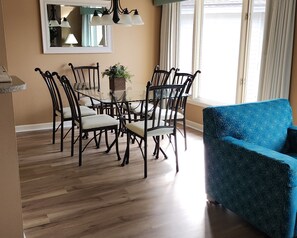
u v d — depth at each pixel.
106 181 3.16
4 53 1.86
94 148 4.11
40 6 4.67
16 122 4.87
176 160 3.41
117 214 2.57
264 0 3.84
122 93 3.80
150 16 5.52
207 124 2.59
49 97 5.02
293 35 3.42
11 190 2.00
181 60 5.46
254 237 2.28
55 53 4.92
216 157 2.56
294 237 2.15
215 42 4.71
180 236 2.29
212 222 2.46
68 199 2.80
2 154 1.93
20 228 2.08
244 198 2.34
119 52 5.40
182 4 5.25
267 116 2.66
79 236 2.28
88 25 5.05
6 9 4.52
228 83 4.59
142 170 3.44
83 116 3.87
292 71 3.50
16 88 1.38
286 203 2.00
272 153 2.14
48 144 4.28
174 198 2.83
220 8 4.54
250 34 4.07
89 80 5.05
